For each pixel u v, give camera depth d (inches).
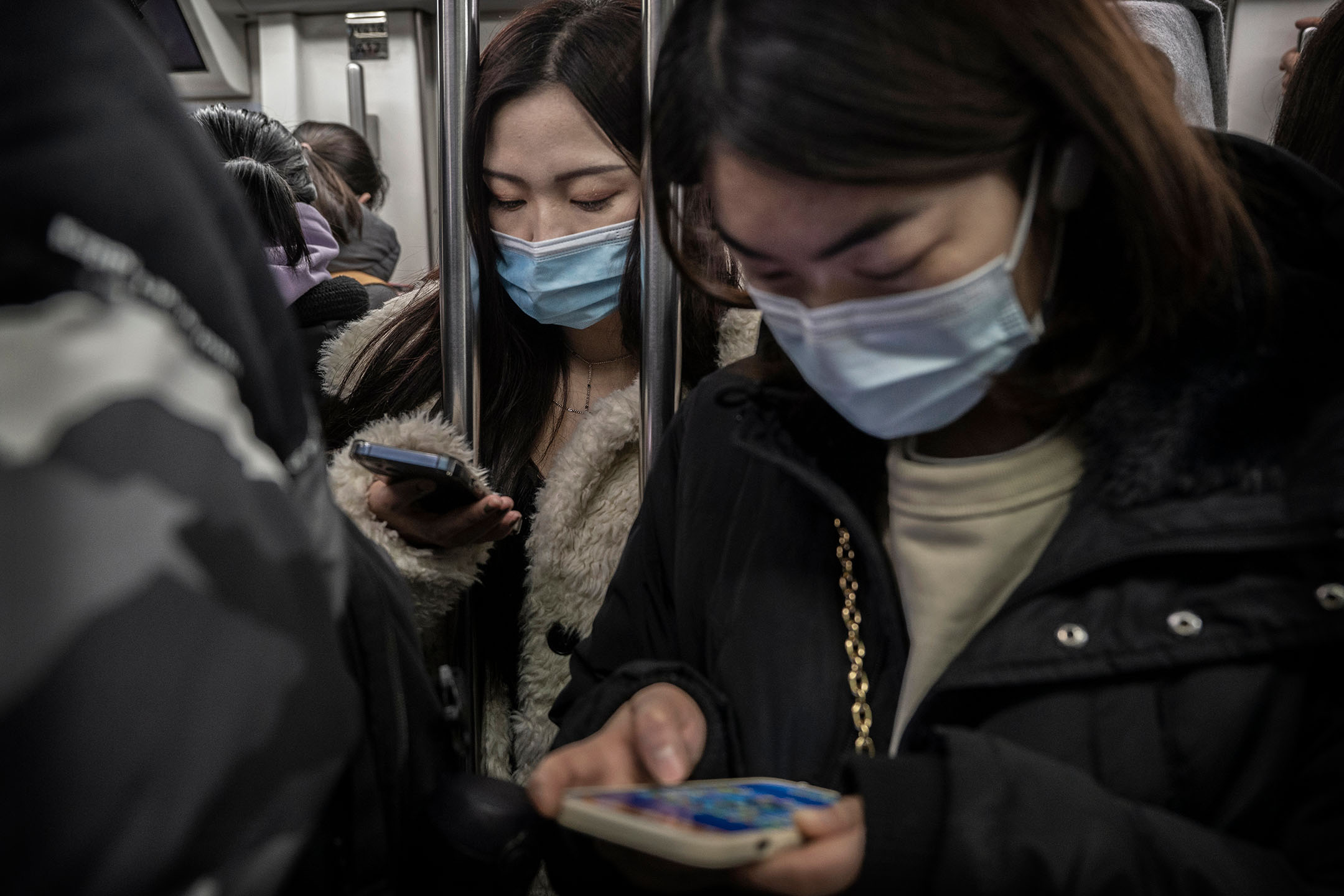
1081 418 32.0
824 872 25.4
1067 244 31.5
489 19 114.3
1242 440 28.2
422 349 65.1
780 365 38.3
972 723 30.6
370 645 29.1
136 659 13.6
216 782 14.0
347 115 126.0
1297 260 30.1
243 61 125.6
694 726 33.9
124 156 17.0
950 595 32.8
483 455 62.7
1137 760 27.7
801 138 26.6
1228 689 27.0
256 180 74.2
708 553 38.9
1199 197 28.4
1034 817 25.4
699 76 29.2
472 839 30.9
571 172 55.8
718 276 57.4
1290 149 51.4
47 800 12.8
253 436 19.1
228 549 15.3
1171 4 57.9
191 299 17.7
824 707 34.3
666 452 43.7
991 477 32.4
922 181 27.2
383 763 29.2
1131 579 28.9
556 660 57.9
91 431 14.6
